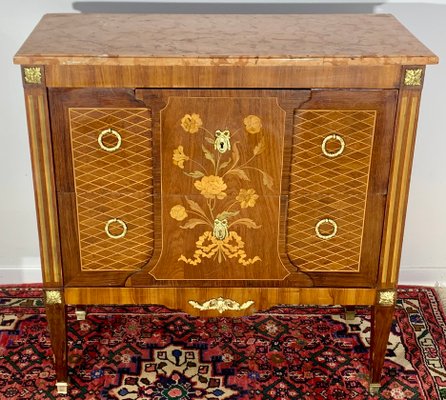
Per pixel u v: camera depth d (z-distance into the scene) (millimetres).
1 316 2408
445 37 2285
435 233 2586
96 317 2398
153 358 2230
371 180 1867
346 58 1709
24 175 2457
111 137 1803
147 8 2254
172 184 1862
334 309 2459
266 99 1763
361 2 2248
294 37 1875
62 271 1971
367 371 2193
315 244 1947
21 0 2223
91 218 1906
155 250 1947
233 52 1735
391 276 1982
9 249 2570
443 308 2496
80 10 2256
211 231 1922
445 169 2469
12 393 2100
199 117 1780
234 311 2037
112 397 2086
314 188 1875
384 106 1781
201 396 2092
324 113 1784
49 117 1777
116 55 1705
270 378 2160
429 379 2170
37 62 1703
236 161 1835
